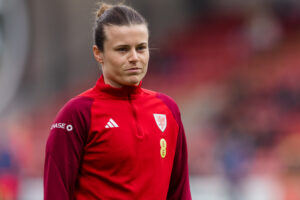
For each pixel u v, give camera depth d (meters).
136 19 9.97
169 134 10.52
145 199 9.84
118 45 9.83
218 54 89.38
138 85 10.38
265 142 61.97
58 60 98.00
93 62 95.44
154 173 10.00
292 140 61.19
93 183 9.91
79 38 97.38
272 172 55.06
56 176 9.86
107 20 9.98
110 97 10.16
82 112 9.93
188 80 84.94
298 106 67.00
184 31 98.69
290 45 83.12
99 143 9.85
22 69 95.06
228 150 44.78
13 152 39.28
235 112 69.50
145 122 10.17
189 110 76.19
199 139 68.62
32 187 56.66
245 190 44.78
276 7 93.12
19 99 94.25
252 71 79.81
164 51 95.50
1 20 93.94
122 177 9.79
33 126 88.81
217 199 45.28
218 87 79.25
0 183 38.56
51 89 96.62
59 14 98.50
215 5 101.81
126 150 9.80
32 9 96.94
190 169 64.25
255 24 85.31
